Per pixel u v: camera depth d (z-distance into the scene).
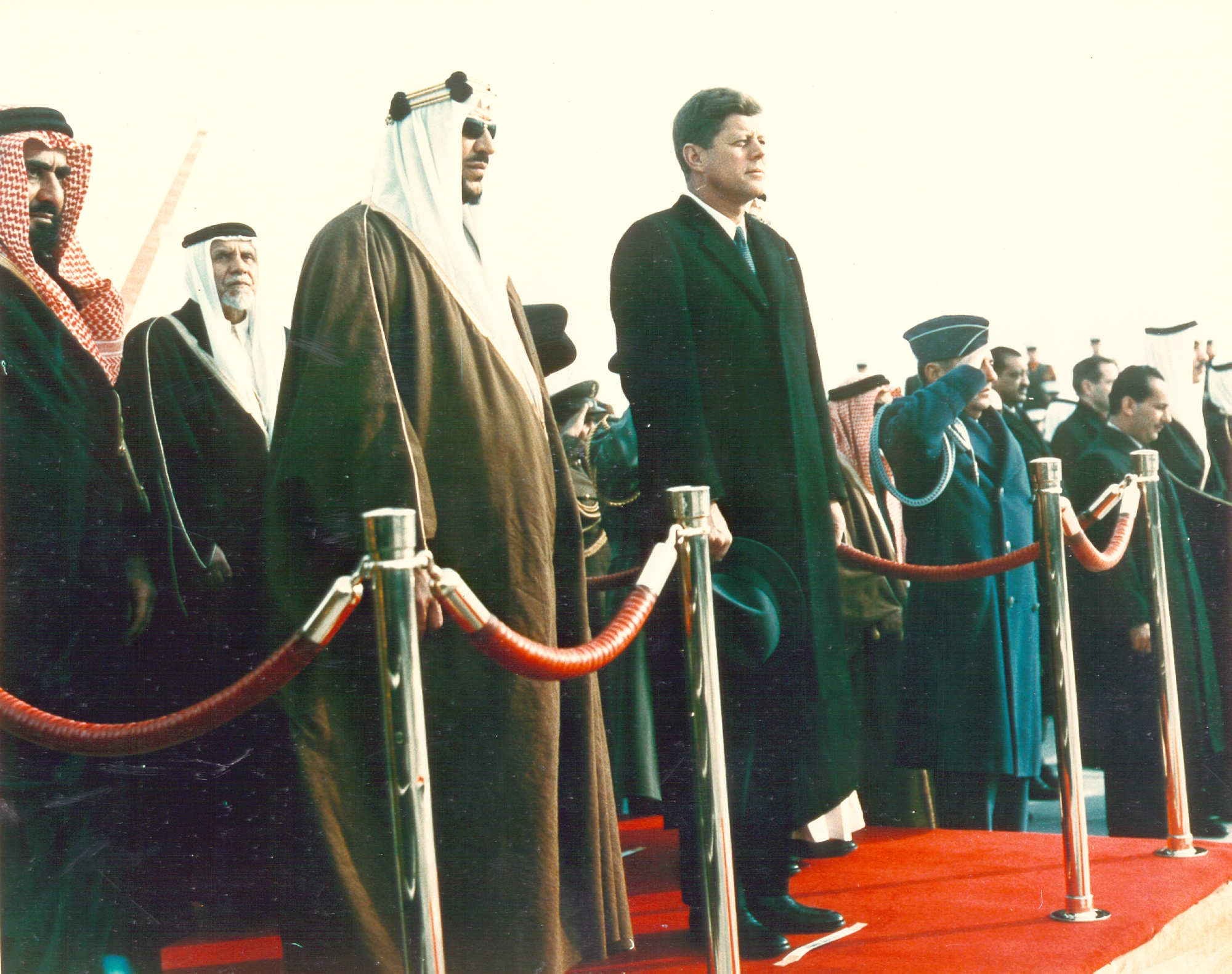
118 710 2.71
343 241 2.81
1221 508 4.54
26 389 2.64
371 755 2.63
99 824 2.72
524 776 2.79
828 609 3.36
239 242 2.88
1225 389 4.62
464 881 2.72
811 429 3.47
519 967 2.70
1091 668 4.50
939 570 3.56
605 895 2.96
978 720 4.30
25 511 2.63
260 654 2.78
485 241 3.07
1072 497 4.56
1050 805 4.67
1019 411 4.57
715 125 3.44
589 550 3.71
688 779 3.13
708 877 2.40
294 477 2.66
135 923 2.76
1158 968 2.98
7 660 2.60
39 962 2.62
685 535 2.44
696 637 2.42
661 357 3.29
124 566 2.73
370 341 2.73
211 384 2.85
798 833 3.85
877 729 4.38
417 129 3.00
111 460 2.73
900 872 3.68
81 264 2.73
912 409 4.43
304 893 2.54
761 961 2.86
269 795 2.65
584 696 3.00
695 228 3.43
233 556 2.82
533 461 2.95
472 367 2.89
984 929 3.03
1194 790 4.43
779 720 3.14
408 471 2.67
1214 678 4.46
